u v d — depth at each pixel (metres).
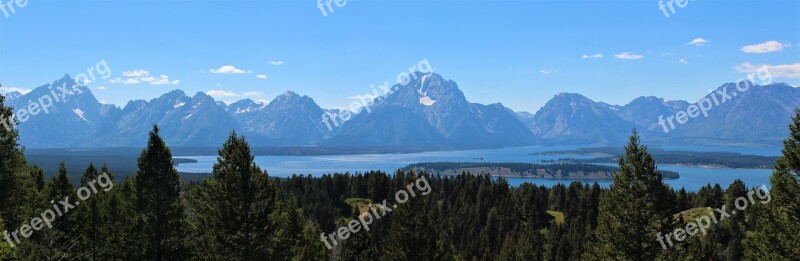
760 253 39.84
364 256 73.00
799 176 38.03
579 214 159.50
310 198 163.38
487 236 140.25
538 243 134.38
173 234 50.56
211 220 45.00
